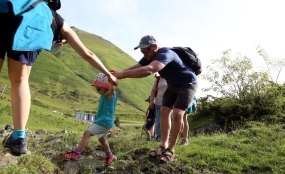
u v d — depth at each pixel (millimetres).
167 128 4973
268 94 10555
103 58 163375
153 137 7602
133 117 93875
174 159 4785
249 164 4727
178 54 4742
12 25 2594
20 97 2814
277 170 4480
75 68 141750
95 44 199500
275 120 9039
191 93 4668
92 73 140875
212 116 11484
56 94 103125
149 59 4629
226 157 4945
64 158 4387
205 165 4680
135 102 127062
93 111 89938
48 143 6570
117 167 4766
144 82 164500
